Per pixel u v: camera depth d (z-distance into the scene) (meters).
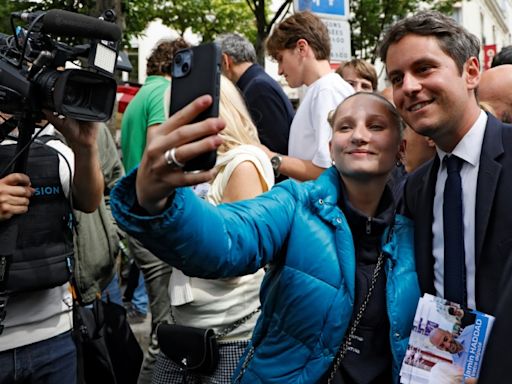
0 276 2.22
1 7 8.87
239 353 2.59
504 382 0.83
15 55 2.17
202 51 1.26
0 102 2.11
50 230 2.36
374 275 1.92
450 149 1.97
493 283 1.82
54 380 2.45
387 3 14.96
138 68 18.38
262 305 1.99
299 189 1.92
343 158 1.94
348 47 6.47
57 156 2.44
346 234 1.89
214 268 1.57
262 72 4.41
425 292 1.95
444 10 15.57
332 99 3.69
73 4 8.52
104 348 2.67
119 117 7.42
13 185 2.21
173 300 2.64
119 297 3.98
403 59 1.93
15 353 2.34
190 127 1.20
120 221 1.36
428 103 1.92
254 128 2.86
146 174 1.27
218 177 2.67
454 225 1.90
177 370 2.65
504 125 1.94
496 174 1.86
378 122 1.95
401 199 2.17
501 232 1.82
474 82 1.97
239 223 1.69
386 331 1.91
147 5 12.48
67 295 2.52
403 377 1.83
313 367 1.87
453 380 1.77
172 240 1.41
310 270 1.85
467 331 1.77
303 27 4.05
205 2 14.54
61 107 2.01
